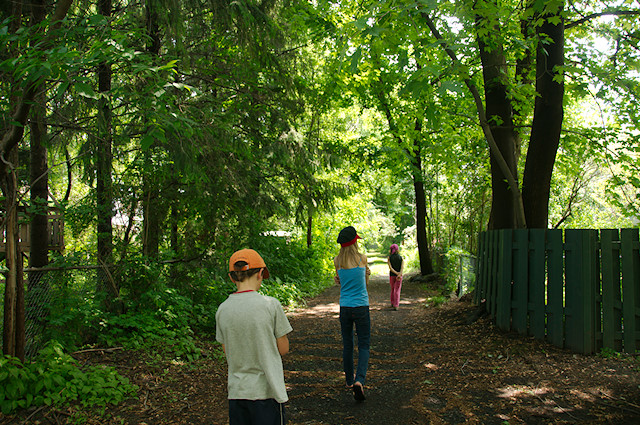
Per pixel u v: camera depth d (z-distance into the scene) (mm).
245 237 9406
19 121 3682
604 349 5102
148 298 6383
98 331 5746
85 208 5906
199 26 7992
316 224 18031
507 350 5426
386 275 21812
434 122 4145
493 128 7582
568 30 8344
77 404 3816
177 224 7859
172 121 3781
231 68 8656
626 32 7703
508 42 6676
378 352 6043
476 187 14852
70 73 3410
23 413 3605
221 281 8125
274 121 9633
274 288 10633
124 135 6273
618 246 5195
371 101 13109
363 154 13281
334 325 8133
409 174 16203
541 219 6863
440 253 16109
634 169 8258
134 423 3629
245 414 2359
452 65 5105
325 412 3893
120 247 6402
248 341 2412
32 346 4852
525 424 3430
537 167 6793
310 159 10148
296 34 9828
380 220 31547
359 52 3701
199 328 7023
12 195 3934
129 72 5422
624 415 3500
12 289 3990
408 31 5074
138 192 6980
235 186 8133
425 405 3936
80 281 5766
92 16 3598
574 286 5293
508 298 6223
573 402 3795
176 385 4527
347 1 8367
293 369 5273
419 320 8219
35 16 4574
